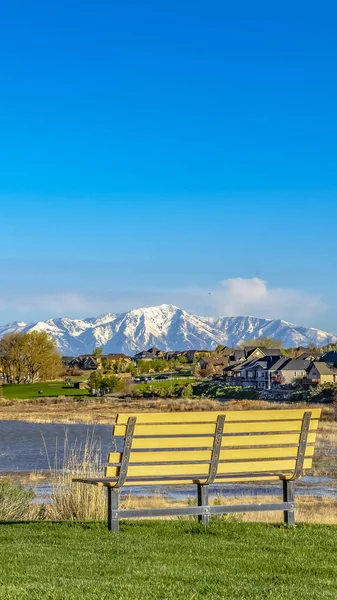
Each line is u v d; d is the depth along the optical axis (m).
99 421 81.19
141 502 22.89
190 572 8.13
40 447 48.06
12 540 10.09
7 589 7.13
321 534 10.52
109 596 6.94
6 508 14.18
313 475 32.50
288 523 11.17
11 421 82.56
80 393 130.12
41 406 106.00
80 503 14.07
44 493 24.67
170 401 102.88
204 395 117.25
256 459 11.01
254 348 176.25
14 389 140.38
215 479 10.77
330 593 7.23
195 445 10.67
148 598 6.93
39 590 7.13
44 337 157.38
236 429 10.84
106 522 11.47
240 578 7.94
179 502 23.23
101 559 8.77
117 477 10.50
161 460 10.52
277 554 9.16
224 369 151.12
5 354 155.75
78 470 16.16
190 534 10.38
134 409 96.00
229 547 9.54
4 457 40.22
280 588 7.44
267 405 90.81
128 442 10.32
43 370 157.00
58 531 10.66
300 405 88.50
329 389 95.69
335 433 53.75
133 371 192.75
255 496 25.91
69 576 7.90
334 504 24.59
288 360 134.62
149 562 8.62
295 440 11.20
